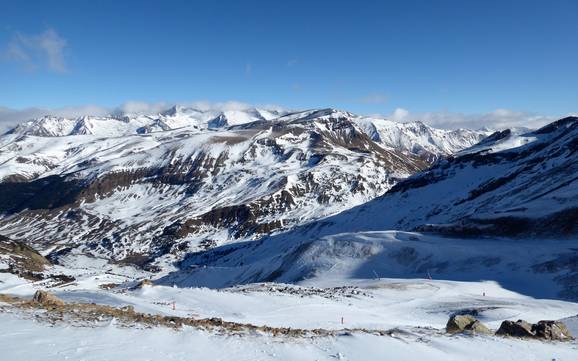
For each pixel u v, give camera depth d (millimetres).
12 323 14641
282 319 30859
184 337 15297
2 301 18906
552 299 54656
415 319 37406
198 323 18656
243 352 14602
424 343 18547
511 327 23500
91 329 14789
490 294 56250
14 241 156375
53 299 20562
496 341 19969
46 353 11930
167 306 32844
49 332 13938
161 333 15359
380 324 31375
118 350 12906
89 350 12570
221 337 16078
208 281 114625
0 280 78688
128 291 43875
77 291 41906
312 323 29891
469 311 40094
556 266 62875
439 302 46906
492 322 34344
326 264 84438
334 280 74562
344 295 47406
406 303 45531
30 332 13750
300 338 17609
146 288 43281
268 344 15938
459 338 20109
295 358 14719
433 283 59562
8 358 11289
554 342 21547
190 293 40375
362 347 16875
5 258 132750
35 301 19828
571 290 55469
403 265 77000
